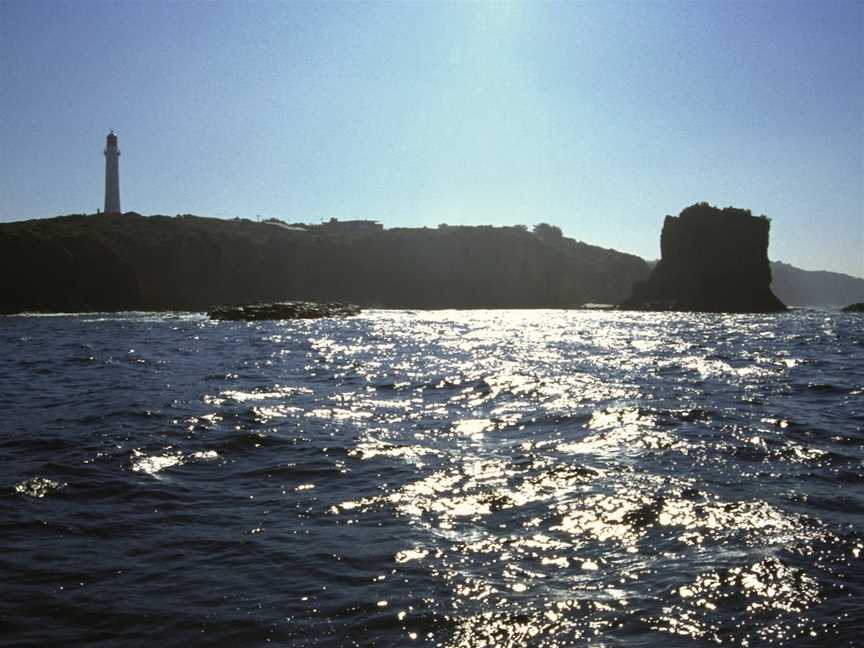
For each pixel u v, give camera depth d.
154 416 17.55
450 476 11.78
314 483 11.47
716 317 101.75
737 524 9.18
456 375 26.97
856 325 76.25
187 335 55.66
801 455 13.10
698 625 6.46
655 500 10.25
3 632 6.40
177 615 6.74
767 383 24.17
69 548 8.52
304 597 7.13
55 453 13.45
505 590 7.27
